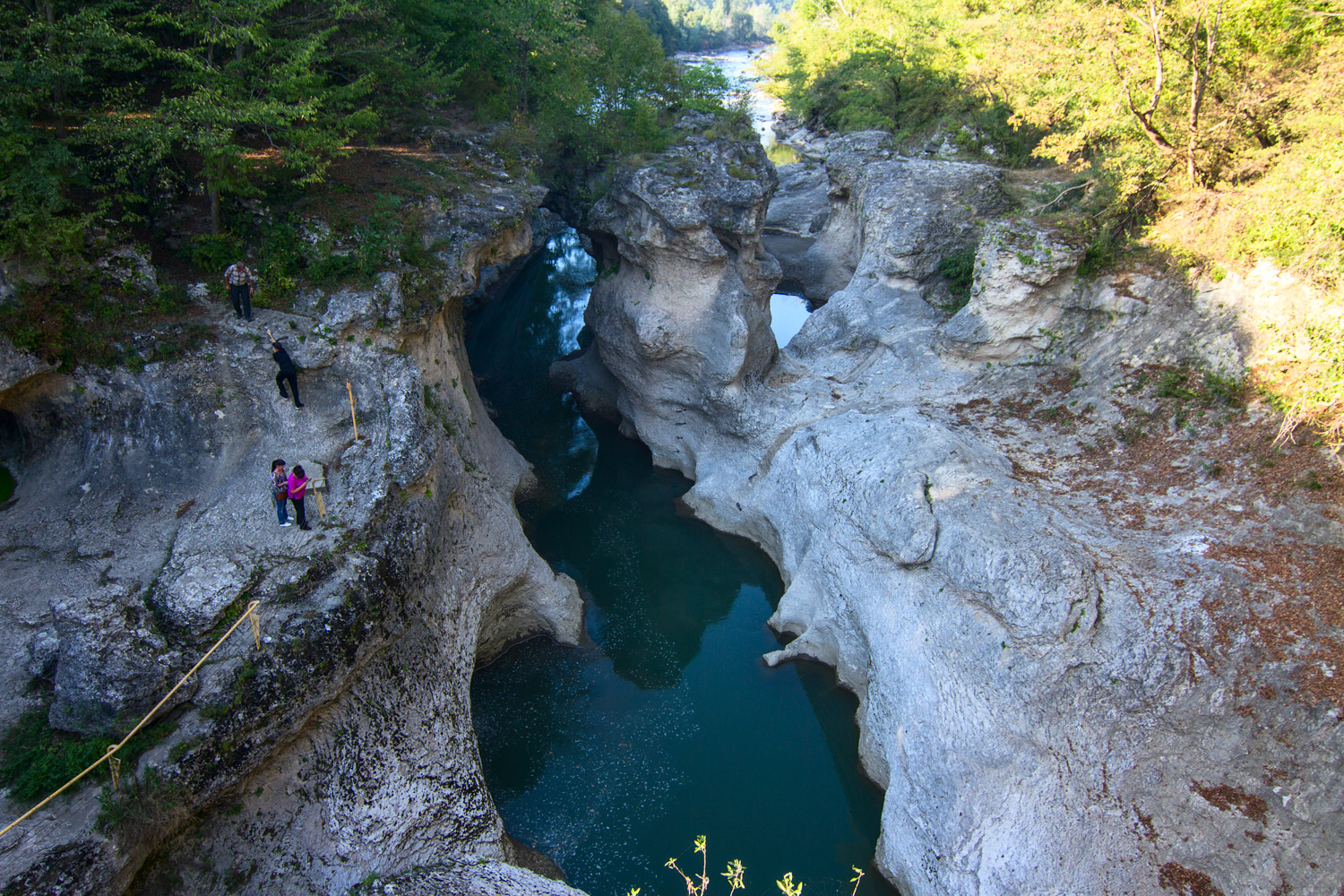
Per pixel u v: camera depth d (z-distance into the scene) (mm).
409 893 13867
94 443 15641
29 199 14484
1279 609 14891
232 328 16562
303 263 18516
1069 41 23688
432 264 20547
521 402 34406
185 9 18641
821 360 29766
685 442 30219
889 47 51188
